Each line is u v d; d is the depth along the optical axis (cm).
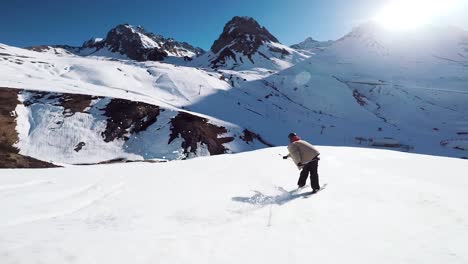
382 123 12638
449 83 17438
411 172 937
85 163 5122
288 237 420
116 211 586
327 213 544
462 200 594
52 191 724
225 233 436
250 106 10956
